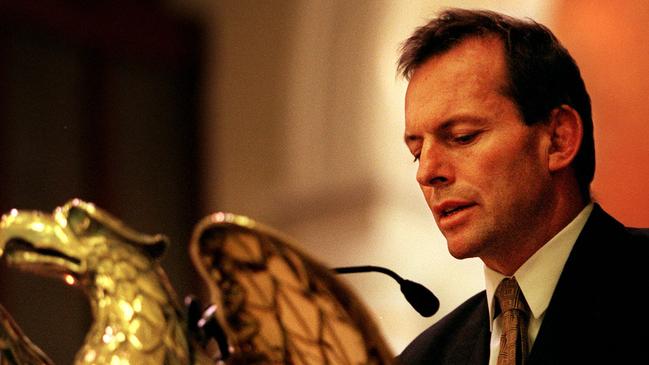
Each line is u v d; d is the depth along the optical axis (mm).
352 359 3760
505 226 4980
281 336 3836
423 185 5059
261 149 16297
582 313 4914
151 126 16547
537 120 5000
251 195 16281
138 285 4035
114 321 3965
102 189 15820
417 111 5016
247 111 16438
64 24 15617
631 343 4801
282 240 3596
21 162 14930
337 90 15695
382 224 15047
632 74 12336
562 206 5105
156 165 16516
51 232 4066
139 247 4133
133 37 16359
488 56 5000
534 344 4902
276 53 16219
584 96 5199
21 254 4074
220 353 4133
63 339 14711
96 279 4035
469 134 4945
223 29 16781
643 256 5055
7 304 14211
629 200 12195
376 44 15398
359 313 3637
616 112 12406
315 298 3695
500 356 5031
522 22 5125
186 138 16891
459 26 5090
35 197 15047
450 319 5605
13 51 15047
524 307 5105
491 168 4930
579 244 5070
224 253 3691
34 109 15219
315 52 15859
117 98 16172
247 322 3840
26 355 4086
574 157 5090
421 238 14750
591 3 12727
